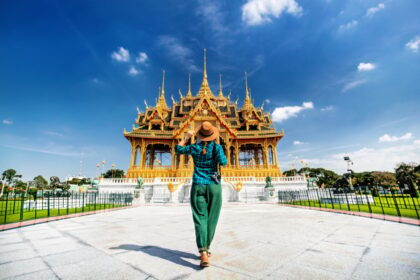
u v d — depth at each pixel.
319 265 3.54
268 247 4.72
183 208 18.50
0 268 3.50
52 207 17.70
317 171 82.00
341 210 12.22
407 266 3.42
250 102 55.06
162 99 54.06
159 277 3.09
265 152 45.19
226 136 42.44
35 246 4.95
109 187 33.22
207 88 54.03
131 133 43.09
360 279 2.96
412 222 7.54
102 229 7.35
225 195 29.16
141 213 13.73
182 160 41.16
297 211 13.41
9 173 80.19
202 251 3.52
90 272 3.31
